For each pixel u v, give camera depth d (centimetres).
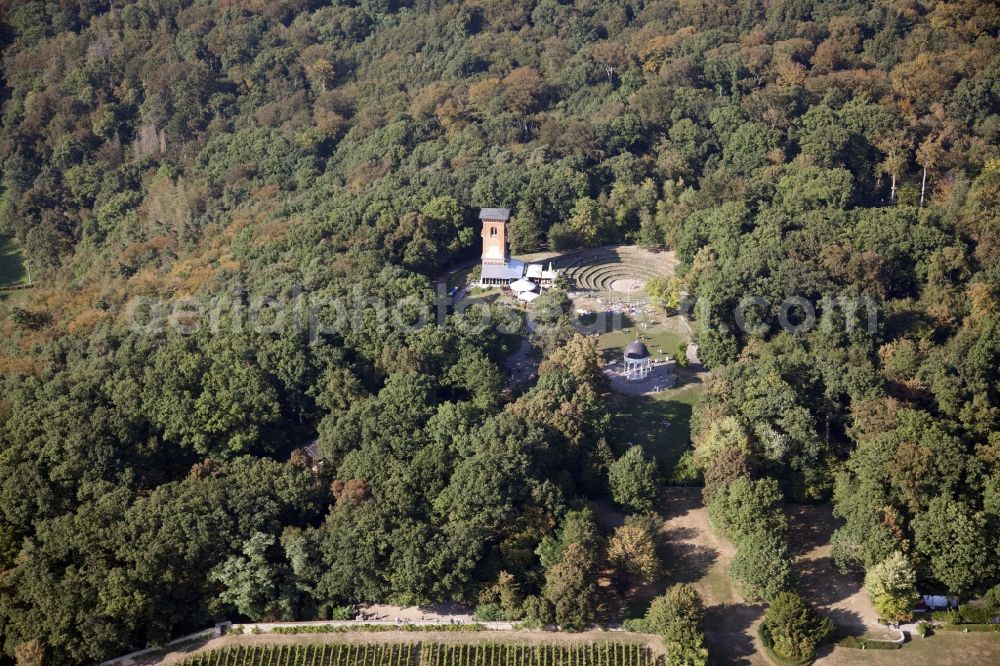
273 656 19125
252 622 19962
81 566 19862
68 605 18950
